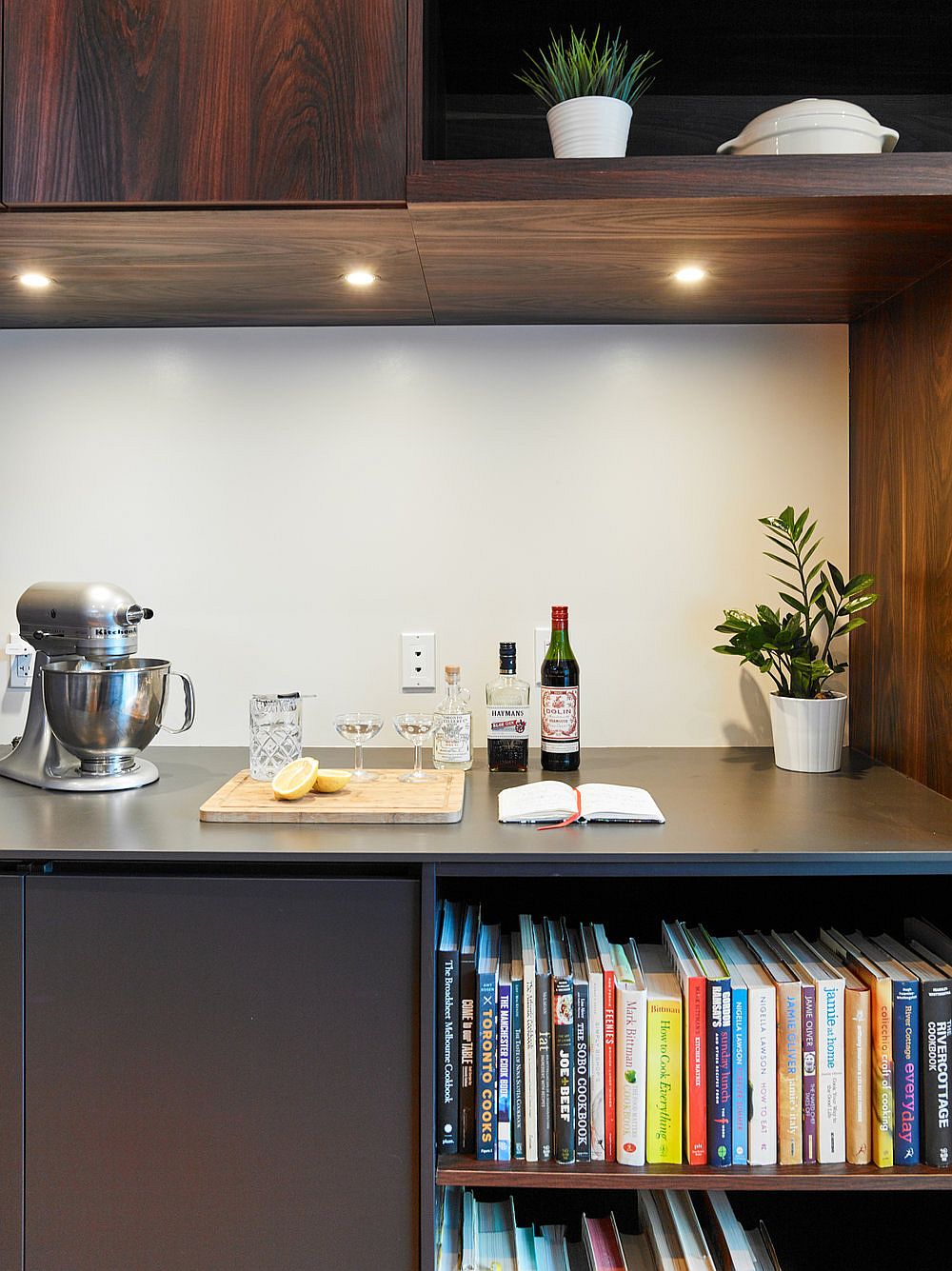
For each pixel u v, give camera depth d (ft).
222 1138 4.02
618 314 5.54
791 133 4.28
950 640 4.54
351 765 5.30
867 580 5.07
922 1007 4.00
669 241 4.43
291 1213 4.03
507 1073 4.09
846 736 5.84
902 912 5.27
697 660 5.78
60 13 4.18
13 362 5.78
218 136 4.16
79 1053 4.02
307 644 5.81
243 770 5.27
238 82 4.16
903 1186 3.95
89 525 5.81
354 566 5.79
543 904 5.61
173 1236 4.04
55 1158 4.04
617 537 5.75
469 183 4.07
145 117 4.17
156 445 5.78
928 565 4.75
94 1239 4.05
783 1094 4.04
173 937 3.99
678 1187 3.97
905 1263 5.06
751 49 5.15
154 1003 4.00
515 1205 5.29
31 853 3.92
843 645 5.82
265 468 5.77
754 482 5.74
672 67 5.30
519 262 4.70
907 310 4.97
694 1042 4.03
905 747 5.06
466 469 5.74
